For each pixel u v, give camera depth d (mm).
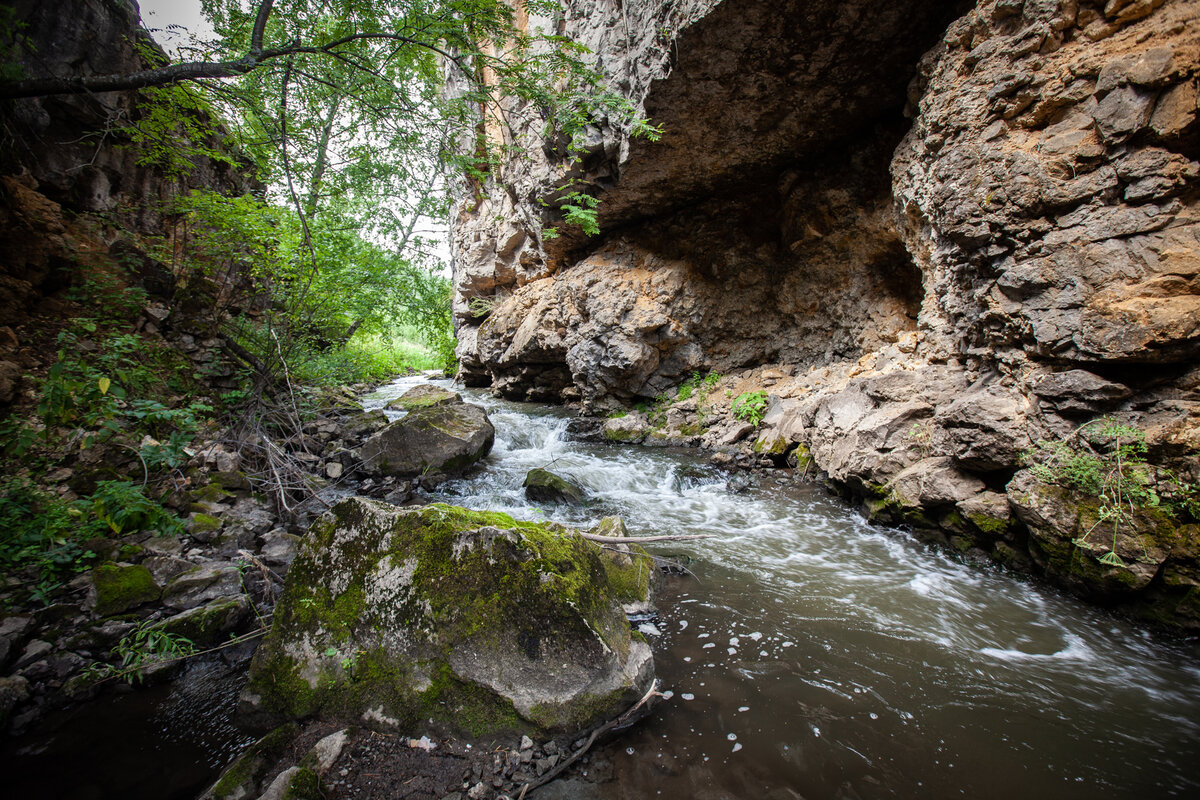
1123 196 3943
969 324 5359
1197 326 3477
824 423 7148
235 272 7914
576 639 2691
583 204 10828
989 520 4641
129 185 6836
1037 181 4344
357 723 2678
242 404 6750
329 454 7266
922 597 4293
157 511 4039
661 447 9938
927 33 6262
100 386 3768
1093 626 3828
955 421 4914
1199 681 3221
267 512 5355
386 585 2900
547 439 10359
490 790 2320
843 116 7848
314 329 7805
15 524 3680
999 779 2465
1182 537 3531
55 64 5684
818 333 9797
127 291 5984
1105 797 2373
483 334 15867
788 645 3586
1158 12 3820
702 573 4770
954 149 5090
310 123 5227
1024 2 4484
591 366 11703
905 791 2383
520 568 2766
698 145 8570
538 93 4902
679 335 11023
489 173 5422
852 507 6488
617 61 8203
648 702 2859
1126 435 3736
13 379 4629
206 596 3674
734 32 6340
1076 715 2920
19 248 5348
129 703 2916
